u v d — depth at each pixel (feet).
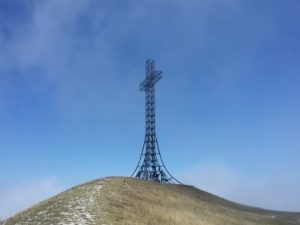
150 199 149.18
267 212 272.92
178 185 252.01
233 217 206.08
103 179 160.86
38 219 92.53
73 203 106.11
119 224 91.40
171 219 120.57
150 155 259.60
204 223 141.49
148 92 267.59
